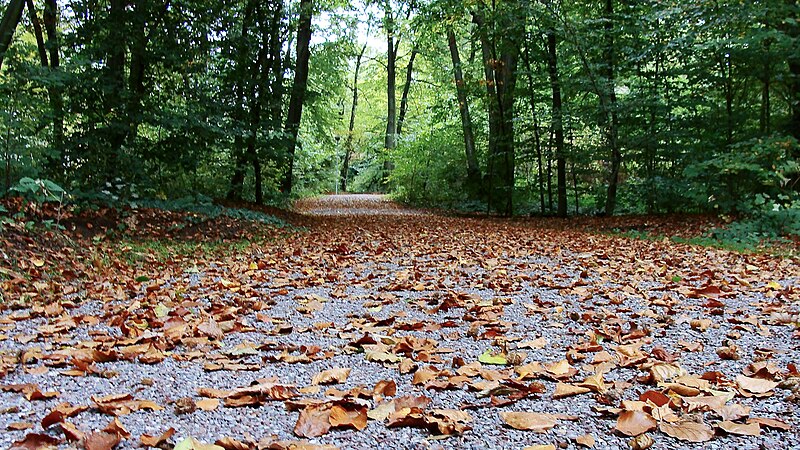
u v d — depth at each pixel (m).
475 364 2.90
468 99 21.44
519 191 19.80
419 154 25.19
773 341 3.34
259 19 13.64
